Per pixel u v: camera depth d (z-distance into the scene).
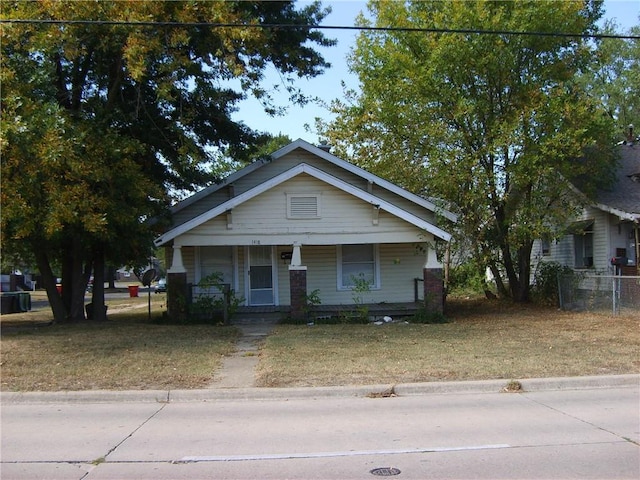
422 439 6.15
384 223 16.33
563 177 17.66
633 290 15.01
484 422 6.77
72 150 11.91
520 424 6.67
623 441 6.00
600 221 20.22
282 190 16.22
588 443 5.95
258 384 8.66
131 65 12.64
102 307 16.86
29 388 8.52
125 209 13.52
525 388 8.52
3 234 13.09
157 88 14.01
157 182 16.23
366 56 19.61
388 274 18.72
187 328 14.38
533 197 17.73
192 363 9.98
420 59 18.48
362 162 21.62
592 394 8.22
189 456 5.71
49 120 11.55
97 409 7.73
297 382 8.72
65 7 12.21
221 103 15.77
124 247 15.44
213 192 18.23
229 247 18.47
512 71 17.83
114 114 14.49
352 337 12.70
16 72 12.52
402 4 18.75
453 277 21.58
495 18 16.72
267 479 5.04
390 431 6.47
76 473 5.27
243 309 17.19
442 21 17.73
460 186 17.44
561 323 14.72
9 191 11.66
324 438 6.25
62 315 15.85
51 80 13.13
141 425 6.89
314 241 16.17
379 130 20.45
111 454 5.80
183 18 12.78
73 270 15.96
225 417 7.21
